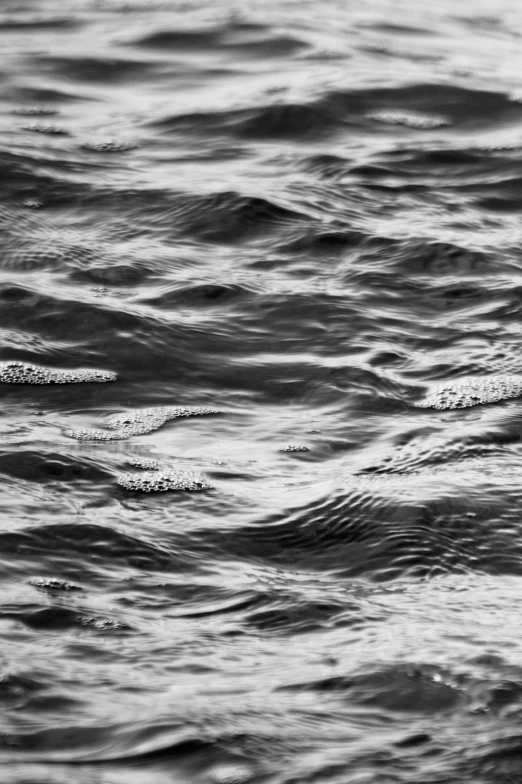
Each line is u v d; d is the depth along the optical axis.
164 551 6.74
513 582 6.62
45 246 11.72
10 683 5.12
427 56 19.97
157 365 9.66
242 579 6.50
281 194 13.23
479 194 13.74
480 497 7.52
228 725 4.86
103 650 5.54
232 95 16.88
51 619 5.82
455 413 8.99
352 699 5.15
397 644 5.69
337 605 6.18
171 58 18.86
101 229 12.27
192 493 7.53
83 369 9.51
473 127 16.17
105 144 14.78
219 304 10.74
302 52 19.42
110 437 8.40
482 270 11.66
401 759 4.69
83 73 17.92
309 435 8.61
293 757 4.67
